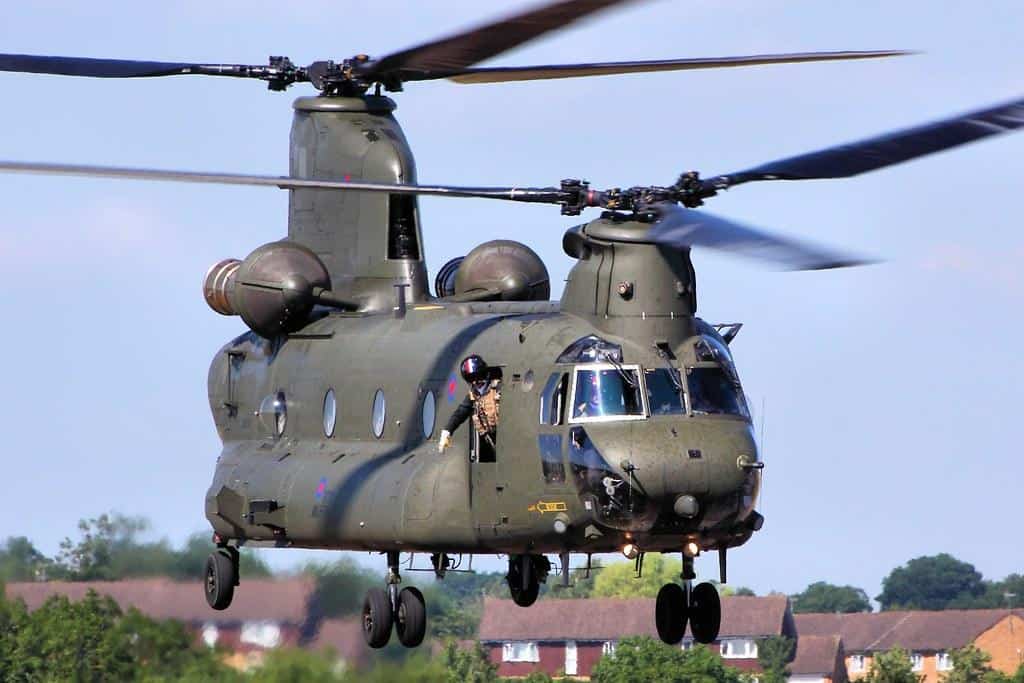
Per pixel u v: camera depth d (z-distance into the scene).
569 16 67.56
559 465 80.69
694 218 71.31
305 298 95.88
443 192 80.25
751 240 67.31
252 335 101.75
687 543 80.88
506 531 83.56
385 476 88.25
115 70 96.62
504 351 84.56
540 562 90.75
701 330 81.94
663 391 80.19
